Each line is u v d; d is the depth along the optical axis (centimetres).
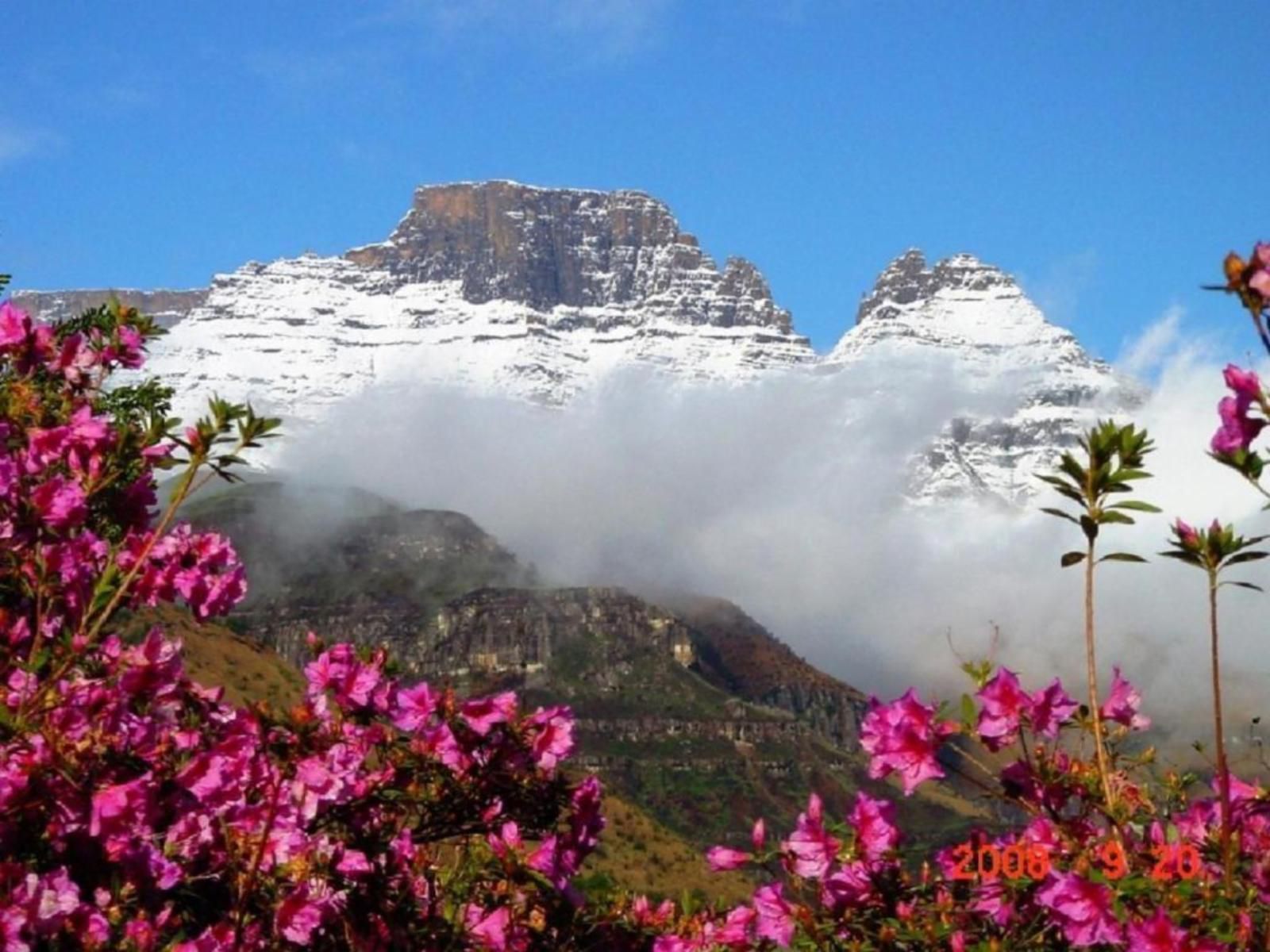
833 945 237
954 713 224
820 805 242
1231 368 200
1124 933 212
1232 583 201
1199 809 230
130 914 238
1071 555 210
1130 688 229
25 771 234
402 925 257
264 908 248
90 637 249
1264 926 212
